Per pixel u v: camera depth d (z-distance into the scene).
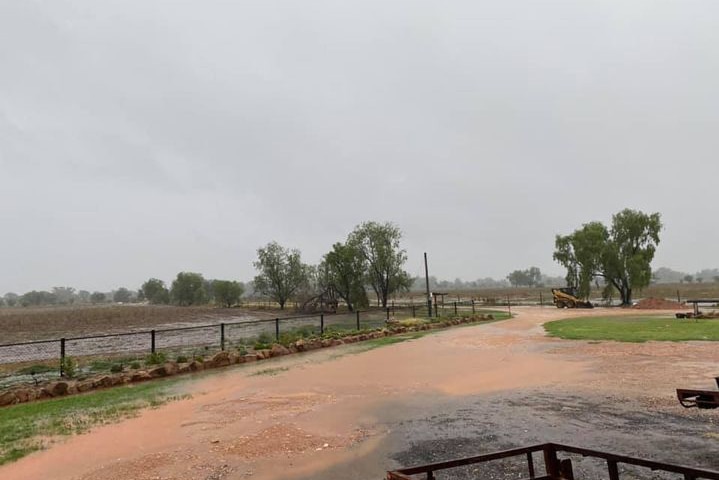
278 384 11.66
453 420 7.77
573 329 22.33
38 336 33.53
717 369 10.94
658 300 42.31
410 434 7.09
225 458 6.29
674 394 8.72
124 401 10.27
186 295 112.19
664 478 5.01
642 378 10.26
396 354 16.59
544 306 53.50
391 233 68.38
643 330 20.16
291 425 7.83
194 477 5.65
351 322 37.41
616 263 46.81
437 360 14.73
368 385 11.12
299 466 5.91
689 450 5.80
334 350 18.62
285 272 81.50
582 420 7.34
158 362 15.35
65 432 7.84
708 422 6.97
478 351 16.52
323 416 8.39
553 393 9.37
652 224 46.25
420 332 25.67
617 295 75.62
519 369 12.37
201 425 8.02
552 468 4.13
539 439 6.53
